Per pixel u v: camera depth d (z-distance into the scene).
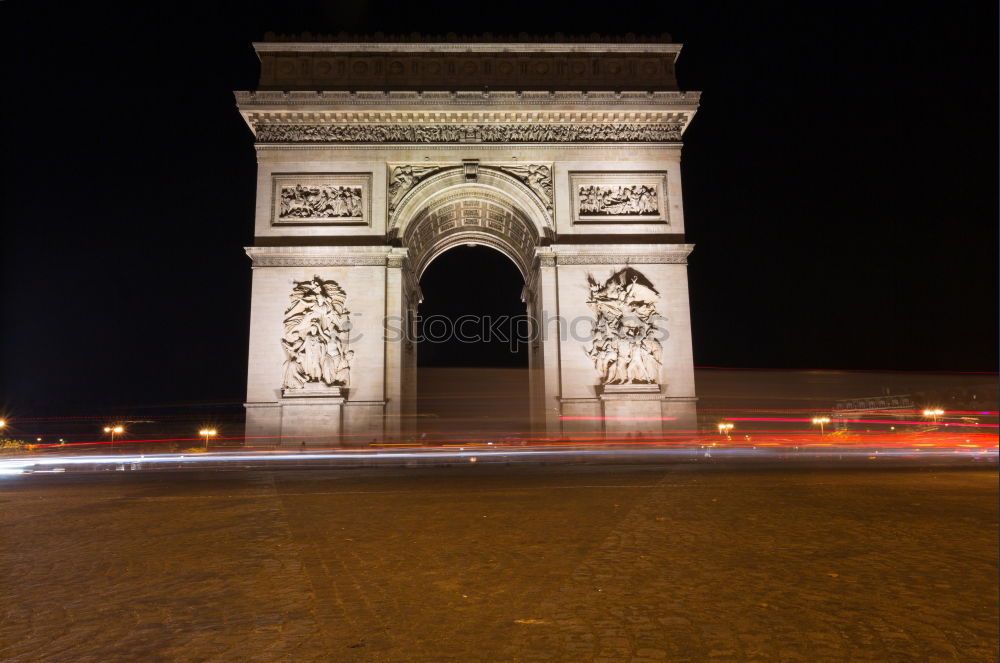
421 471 45.56
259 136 63.91
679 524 21.28
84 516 25.36
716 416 112.44
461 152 64.56
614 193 64.69
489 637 10.80
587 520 22.31
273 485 36.66
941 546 17.56
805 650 10.08
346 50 65.56
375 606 12.58
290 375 59.47
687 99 64.56
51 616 12.30
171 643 10.70
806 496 28.45
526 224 67.88
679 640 10.57
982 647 10.15
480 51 66.31
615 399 60.19
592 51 66.62
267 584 14.32
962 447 77.81
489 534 19.94
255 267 61.38
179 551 18.09
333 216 63.09
